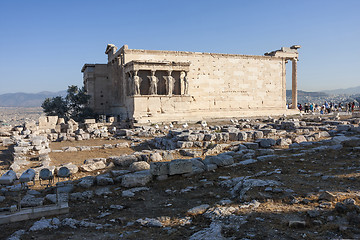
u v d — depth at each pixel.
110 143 29.23
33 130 32.12
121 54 44.00
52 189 12.64
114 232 7.83
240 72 48.75
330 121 29.09
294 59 53.50
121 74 44.72
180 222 8.17
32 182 14.37
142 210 9.73
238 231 7.05
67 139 31.53
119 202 10.75
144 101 39.34
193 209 9.04
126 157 17.19
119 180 13.64
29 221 9.21
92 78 51.38
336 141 18.00
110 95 52.06
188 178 13.55
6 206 10.46
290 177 11.63
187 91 42.19
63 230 8.15
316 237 6.43
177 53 44.31
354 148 15.73
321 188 9.78
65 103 52.16
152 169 13.42
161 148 25.02
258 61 50.16
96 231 7.96
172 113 40.78
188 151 18.73
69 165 16.33
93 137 32.78
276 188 9.98
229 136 22.44
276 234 6.74
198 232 7.19
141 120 36.81
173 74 42.66
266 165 14.46
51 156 22.38
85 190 12.70
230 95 48.03
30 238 7.59
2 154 23.83
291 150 17.62
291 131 25.95
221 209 8.50
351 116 35.91
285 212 7.98
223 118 42.09
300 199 8.82
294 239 6.45
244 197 9.34
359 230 6.59
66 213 9.82
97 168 16.53
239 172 13.76
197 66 45.66
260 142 19.89
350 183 10.11
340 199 8.38
